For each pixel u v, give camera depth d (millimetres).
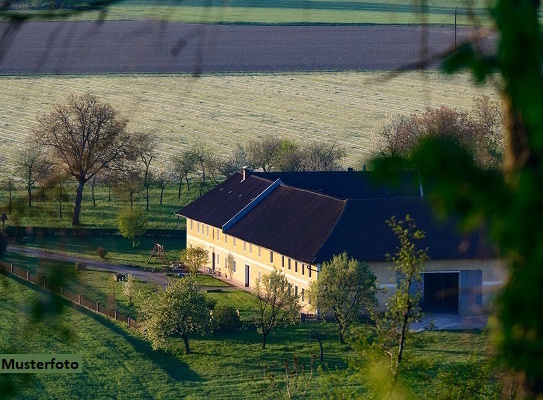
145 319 103000
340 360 99625
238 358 100812
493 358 13781
